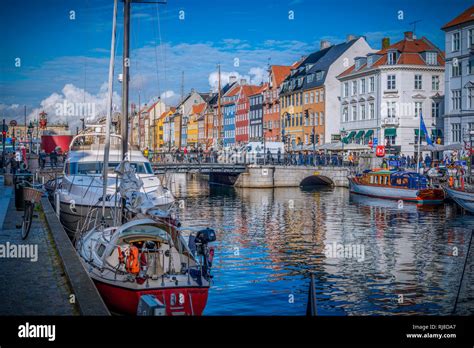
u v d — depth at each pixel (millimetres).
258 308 14797
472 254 22188
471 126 52656
